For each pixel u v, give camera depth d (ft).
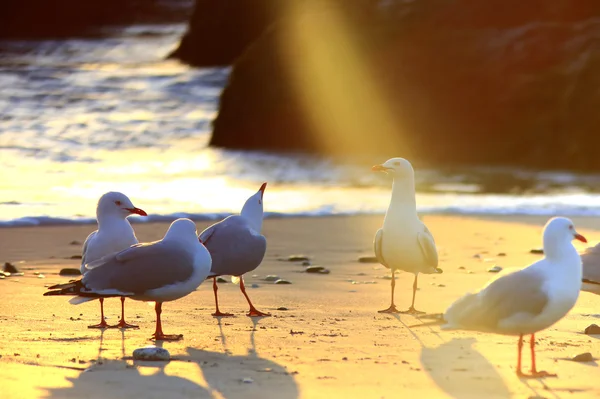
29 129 112.27
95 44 200.44
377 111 118.73
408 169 29.78
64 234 47.93
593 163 102.01
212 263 27.48
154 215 53.93
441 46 118.21
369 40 121.90
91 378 20.30
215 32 179.93
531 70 111.96
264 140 122.42
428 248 29.25
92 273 23.73
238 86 123.75
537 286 20.63
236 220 28.78
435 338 25.11
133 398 18.79
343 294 32.50
